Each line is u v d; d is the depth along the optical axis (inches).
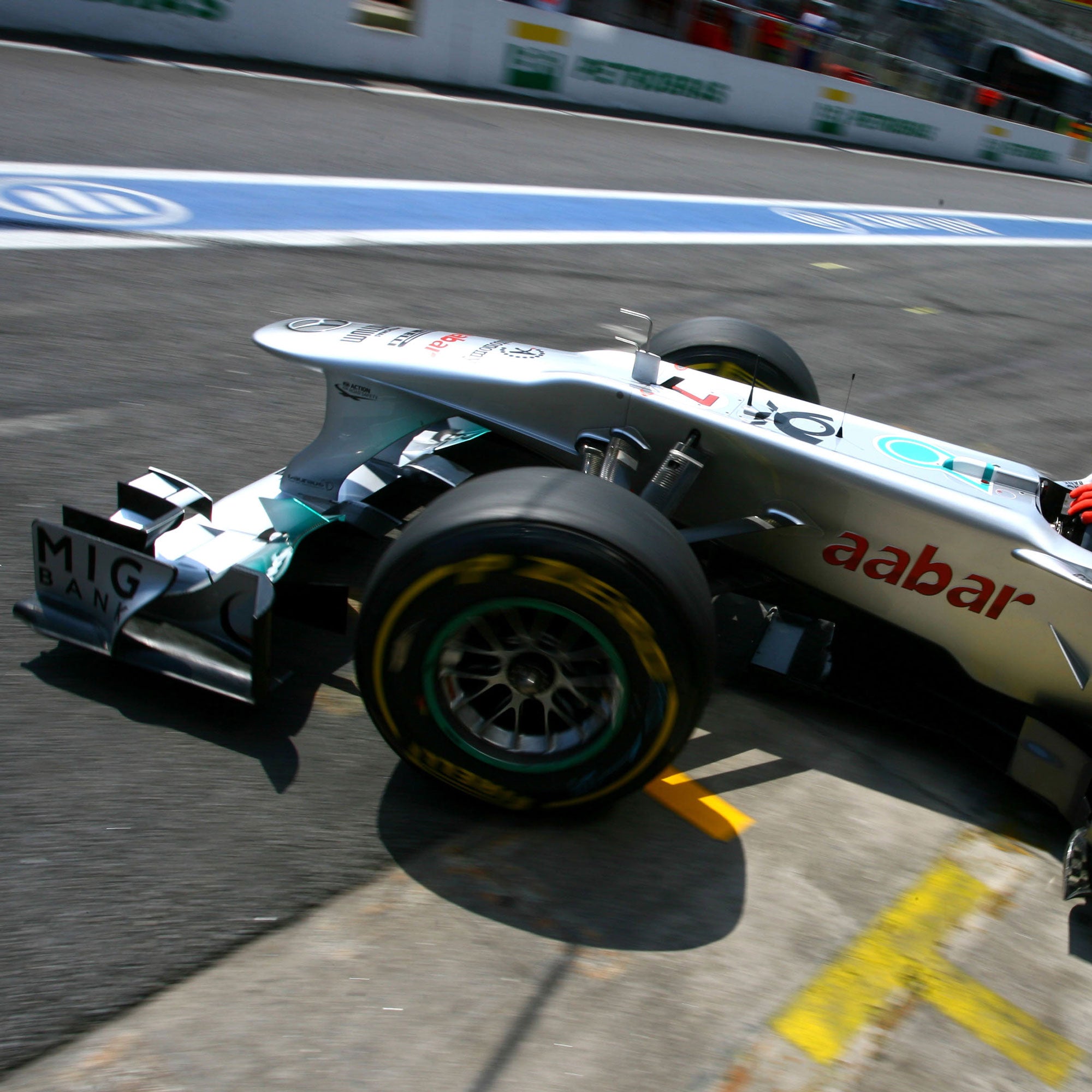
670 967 77.2
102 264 225.1
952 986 80.4
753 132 746.8
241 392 172.4
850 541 104.2
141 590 90.7
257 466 147.6
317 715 97.2
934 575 101.6
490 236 312.8
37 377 164.9
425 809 88.6
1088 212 751.7
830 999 77.0
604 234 346.0
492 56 608.1
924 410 235.3
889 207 544.4
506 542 76.4
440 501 82.0
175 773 87.3
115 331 189.6
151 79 433.4
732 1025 73.5
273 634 107.7
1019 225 590.9
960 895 89.6
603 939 78.7
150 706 94.4
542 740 85.3
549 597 77.0
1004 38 1089.4
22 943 70.3
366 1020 69.1
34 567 96.0
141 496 96.5
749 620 116.6
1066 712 105.2
